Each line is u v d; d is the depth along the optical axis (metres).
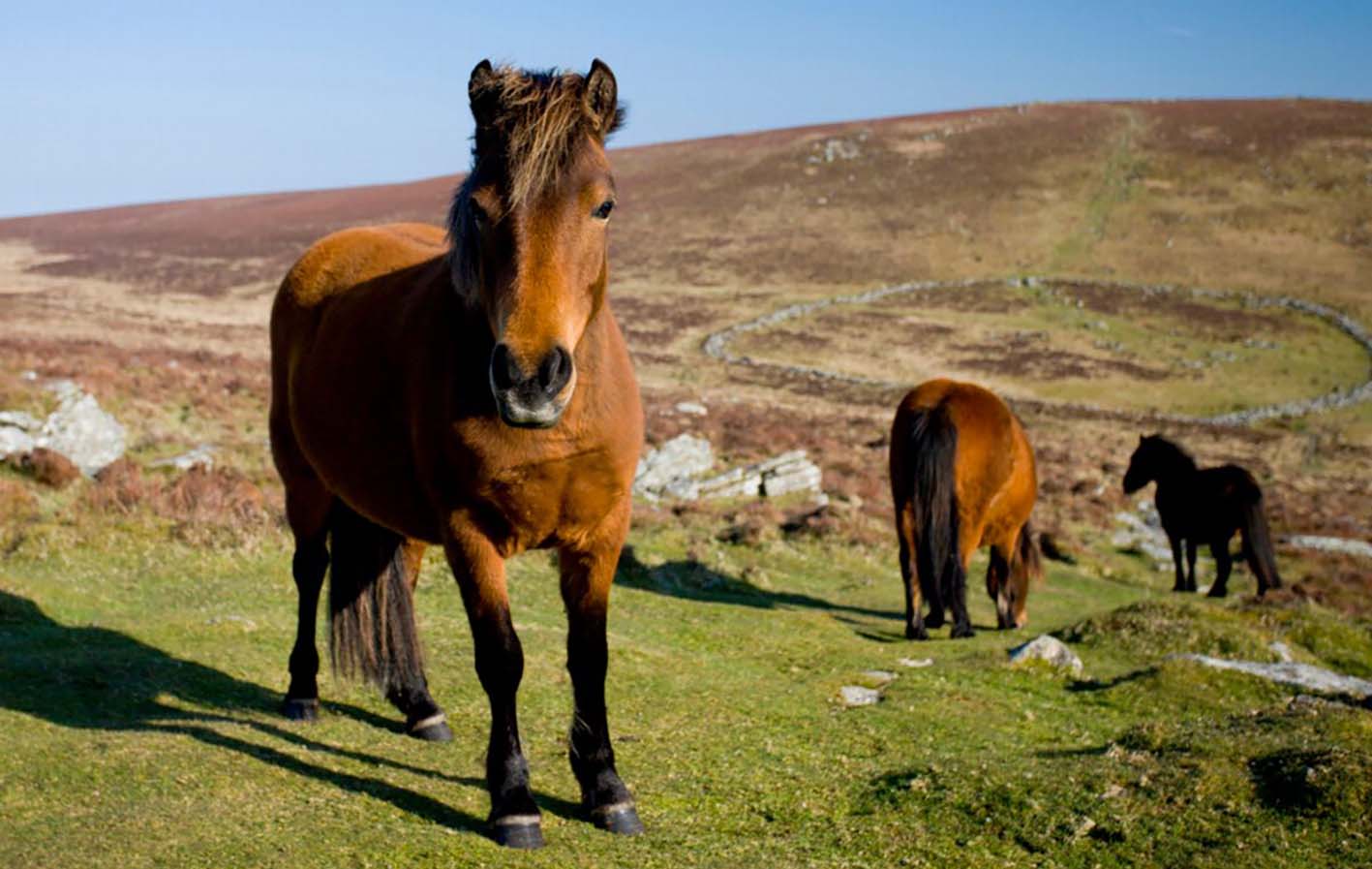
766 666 8.50
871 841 4.58
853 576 14.59
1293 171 83.94
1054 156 92.62
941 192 86.94
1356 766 4.87
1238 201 79.25
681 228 85.31
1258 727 6.31
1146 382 49.25
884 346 55.28
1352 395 47.41
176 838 4.04
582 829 4.40
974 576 15.33
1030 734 6.73
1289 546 20.86
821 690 7.62
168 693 6.05
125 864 3.79
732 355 53.44
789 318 61.66
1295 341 55.62
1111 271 68.69
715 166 103.19
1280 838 4.45
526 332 3.40
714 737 6.14
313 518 5.89
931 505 9.80
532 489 3.97
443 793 4.75
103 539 10.38
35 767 4.70
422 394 4.22
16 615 7.58
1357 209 76.06
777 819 4.88
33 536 10.17
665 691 7.09
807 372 49.53
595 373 3.93
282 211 104.88
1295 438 40.44
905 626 11.19
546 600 10.23
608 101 3.76
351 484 5.03
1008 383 48.69
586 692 4.40
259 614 8.22
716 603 11.30
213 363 27.78
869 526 17.20
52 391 14.61
